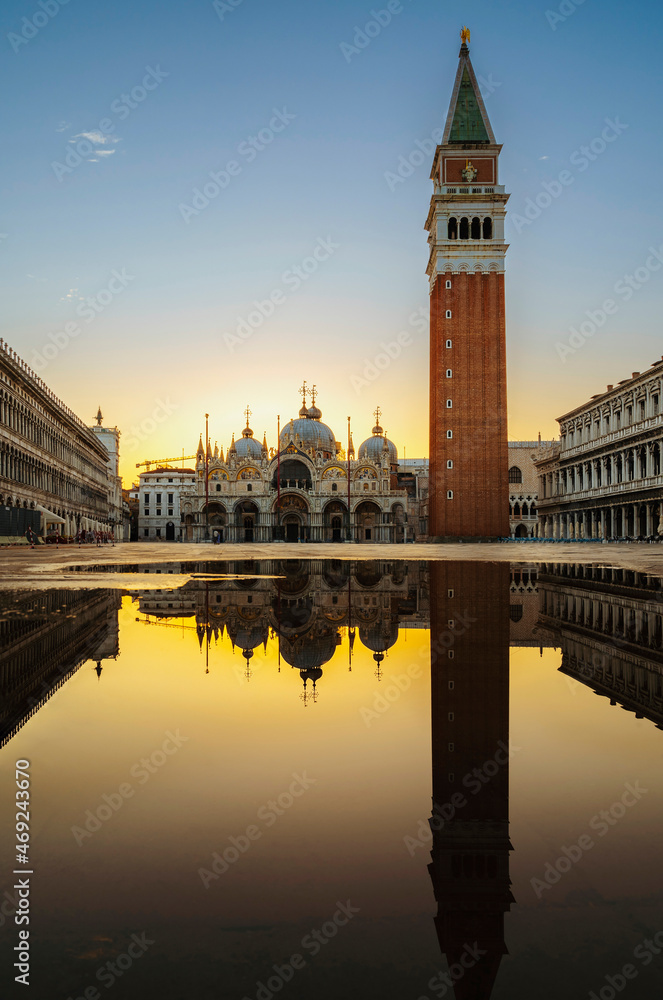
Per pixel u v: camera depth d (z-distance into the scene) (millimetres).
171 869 3764
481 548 72812
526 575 27609
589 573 28438
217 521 173750
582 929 3227
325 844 4035
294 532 172125
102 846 3988
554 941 3125
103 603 17312
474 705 7285
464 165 108938
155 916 3338
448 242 107812
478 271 108062
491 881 3609
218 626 13367
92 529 110938
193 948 3049
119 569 32656
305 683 8320
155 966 2938
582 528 113875
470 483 107625
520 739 6090
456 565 35125
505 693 7824
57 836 4141
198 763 5398
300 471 170750
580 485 116000
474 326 108062
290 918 3295
